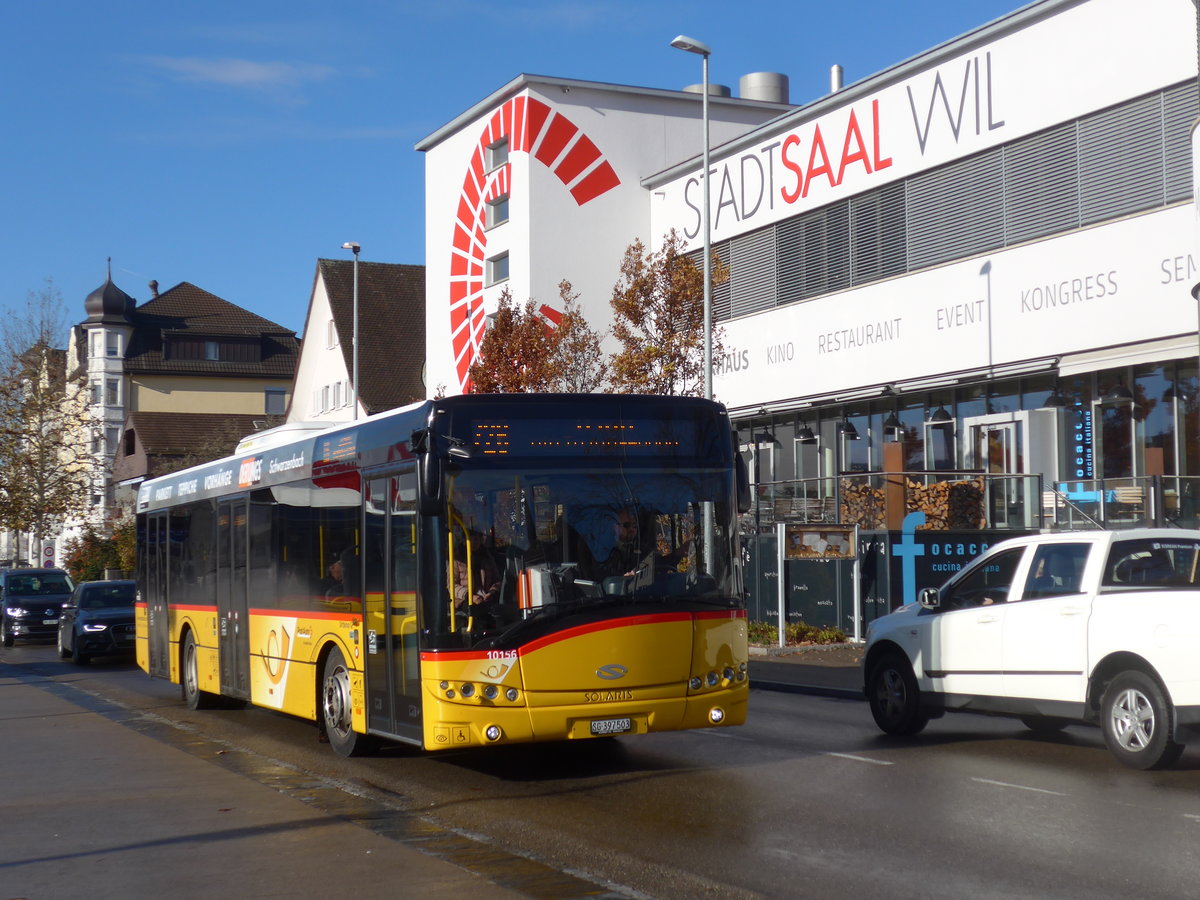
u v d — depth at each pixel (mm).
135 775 11500
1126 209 23578
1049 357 24922
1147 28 23125
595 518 10586
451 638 10281
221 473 16562
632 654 10367
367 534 11797
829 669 20859
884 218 29344
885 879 7301
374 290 60406
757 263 33812
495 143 41375
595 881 7305
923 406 28625
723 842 8375
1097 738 13000
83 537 56531
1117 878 7238
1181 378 22766
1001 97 26109
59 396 57812
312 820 9039
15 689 22219
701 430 11078
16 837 8836
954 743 12773
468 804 9930
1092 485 22516
